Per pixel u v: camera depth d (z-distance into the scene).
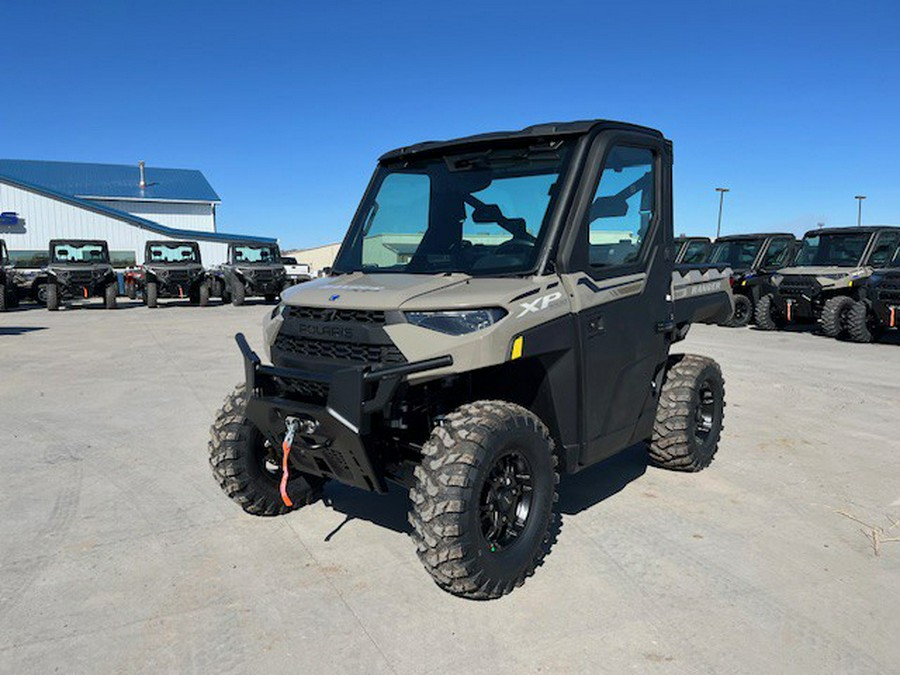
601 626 3.02
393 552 3.75
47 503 4.50
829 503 4.45
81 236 36.06
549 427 3.56
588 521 4.14
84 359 10.52
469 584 3.05
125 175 49.22
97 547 3.84
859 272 13.52
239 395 4.02
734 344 12.53
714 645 2.88
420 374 3.02
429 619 3.08
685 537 3.92
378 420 3.27
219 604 3.23
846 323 12.88
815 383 8.51
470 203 3.75
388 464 3.42
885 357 10.88
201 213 46.41
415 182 4.02
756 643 2.89
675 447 4.77
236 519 4.21
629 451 5.60
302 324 3.42
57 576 3.51
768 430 6.23
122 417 6.79
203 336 13.55
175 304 23.95
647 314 4.09
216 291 24.02
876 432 6.17
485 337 2.98
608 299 3.70
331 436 3.10
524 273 3.37
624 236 3.94
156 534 4.00
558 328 3.34
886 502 4.47
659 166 4.21
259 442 4.05
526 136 3.66
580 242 3.52
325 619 3.09
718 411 5.13
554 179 3.57
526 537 3.29
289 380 3.36
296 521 4.17
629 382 3.99
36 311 20.94
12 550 3.81
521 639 2.93
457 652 2.84
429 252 3.75
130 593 3.34
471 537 2.99
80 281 21.06
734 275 15.93
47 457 5.48
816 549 3.78
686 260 19.48
